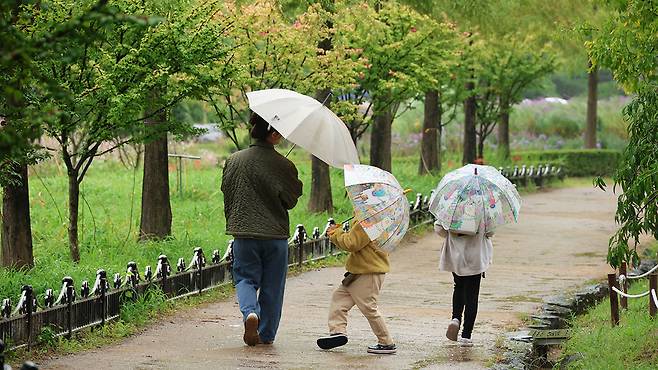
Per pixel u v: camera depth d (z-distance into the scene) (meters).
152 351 13.27
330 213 28.95
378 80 28.42
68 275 16.83
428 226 30.03
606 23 14.90
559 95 85.06
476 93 41.41
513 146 59.53
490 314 17.03
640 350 13.86
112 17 7.62
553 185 46.78
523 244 27.11
